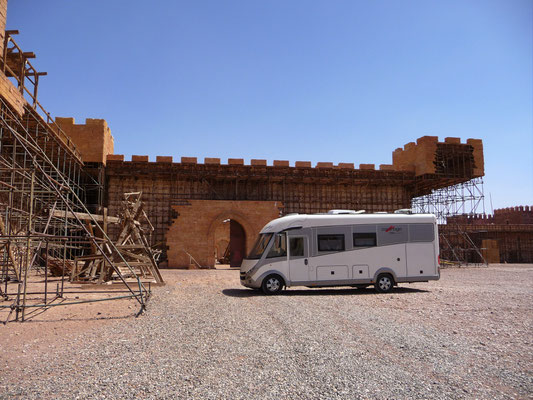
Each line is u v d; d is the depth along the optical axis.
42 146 25.59
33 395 4.45
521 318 9.44
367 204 39.06
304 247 15.21
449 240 45.53
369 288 17.30
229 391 4.58
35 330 8.10
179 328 8.19
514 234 47.97
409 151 40.38
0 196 18.12
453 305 11.52
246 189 37.12
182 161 34.81
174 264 32.38
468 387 4.74
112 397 4.38
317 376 5.12
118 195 34.34
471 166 38.88
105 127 33.12
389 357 6.03
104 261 16.34
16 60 19.70
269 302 12.17
